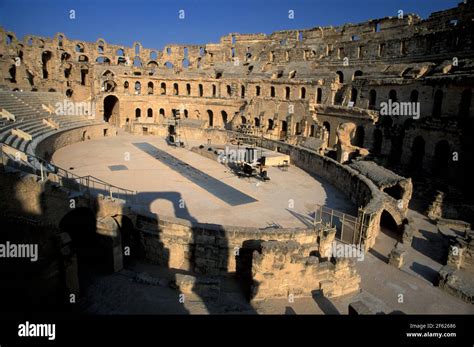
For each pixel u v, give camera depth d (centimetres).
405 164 4009
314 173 4028
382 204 2533
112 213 2128
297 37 7125
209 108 7031
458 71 3841
